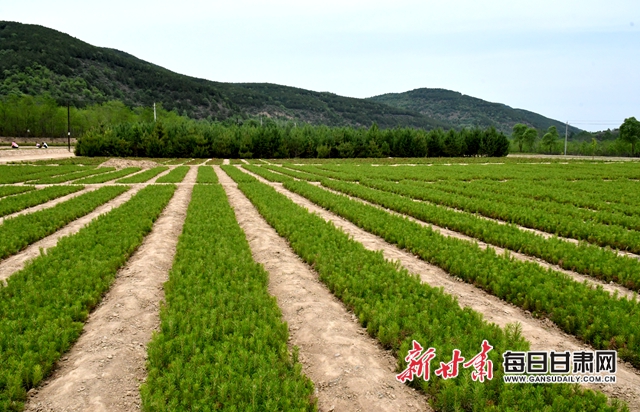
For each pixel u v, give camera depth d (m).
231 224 15.40
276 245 13.48
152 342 6.39
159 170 45.28
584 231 14.92
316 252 11.94
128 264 11.39
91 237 12.90
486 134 97.50
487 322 7.56
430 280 10.36
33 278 9.48
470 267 10.31
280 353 6.33
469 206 20.42
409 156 92.25
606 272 10.37
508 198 22.89
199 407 5.05
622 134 97.75
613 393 5.77
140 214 17.11
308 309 8.51
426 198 23.88
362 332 7.64
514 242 13.26
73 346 7.05
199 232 14.08
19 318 7.20
